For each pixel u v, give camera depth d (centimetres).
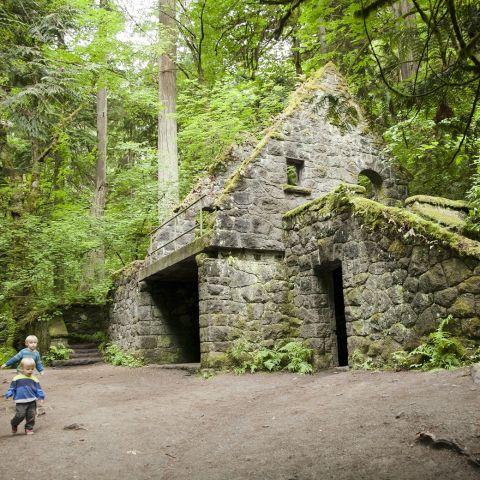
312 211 925
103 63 1414
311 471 363
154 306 1247
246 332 929
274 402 618
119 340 1374
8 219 1514
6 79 1273
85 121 2017
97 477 397
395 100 341
